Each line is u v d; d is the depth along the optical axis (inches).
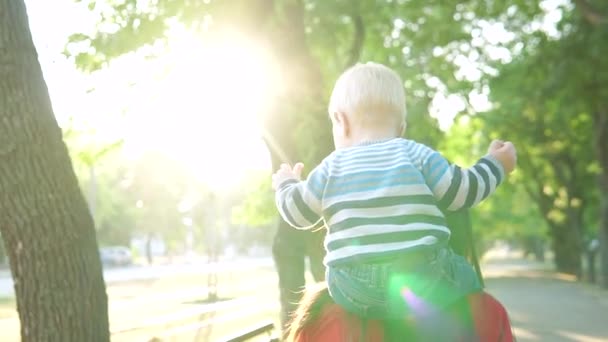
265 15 331.9
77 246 202.4
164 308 878.4
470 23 810.2
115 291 1263.5
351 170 99.7
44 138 199.5
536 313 936.9
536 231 2581.2
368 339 96.8
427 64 858.1
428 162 99.3
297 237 320.2
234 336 206.2
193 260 3873.0
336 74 625.3
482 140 1544.0
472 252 103.3
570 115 989.8
